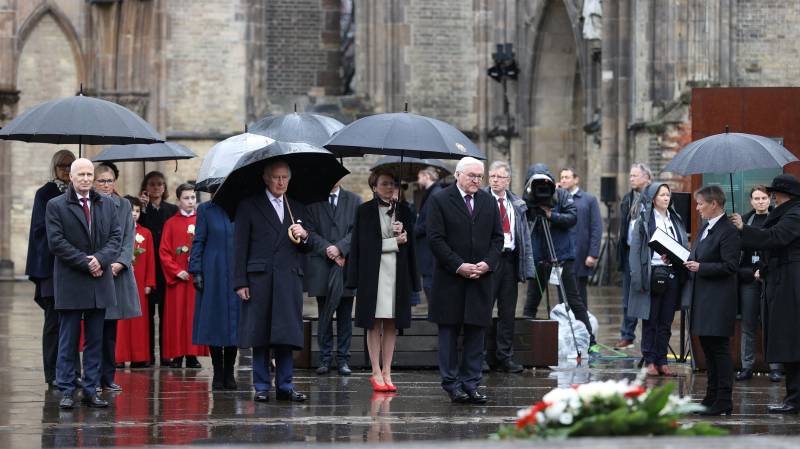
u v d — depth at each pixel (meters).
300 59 103.56
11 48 95.44
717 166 33.44
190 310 40.41
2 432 27.33
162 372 39.56
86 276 30.94
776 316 30.72
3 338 49.50
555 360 39.66
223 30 95.81
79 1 96.25
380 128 34.41
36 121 34.03
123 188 94.50
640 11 76.69
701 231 30.95
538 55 92.19
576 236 44.62
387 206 33.62
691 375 38.19
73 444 25.70
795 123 42.41
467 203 31.44
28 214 96.44
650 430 15.77
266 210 31.42
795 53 74.19
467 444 13.56
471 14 95.38
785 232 30.23
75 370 33.66
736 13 74.19
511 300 38.78
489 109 95.00
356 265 33.47
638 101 77.06
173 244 40.41
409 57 95.38
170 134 95.56
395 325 33.50
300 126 39.69
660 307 38.06
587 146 86.19
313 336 39.66
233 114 96.00
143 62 95.19
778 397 33.97
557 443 13.34
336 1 103.88
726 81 74.19
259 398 32.09
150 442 25.91
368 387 35.12
